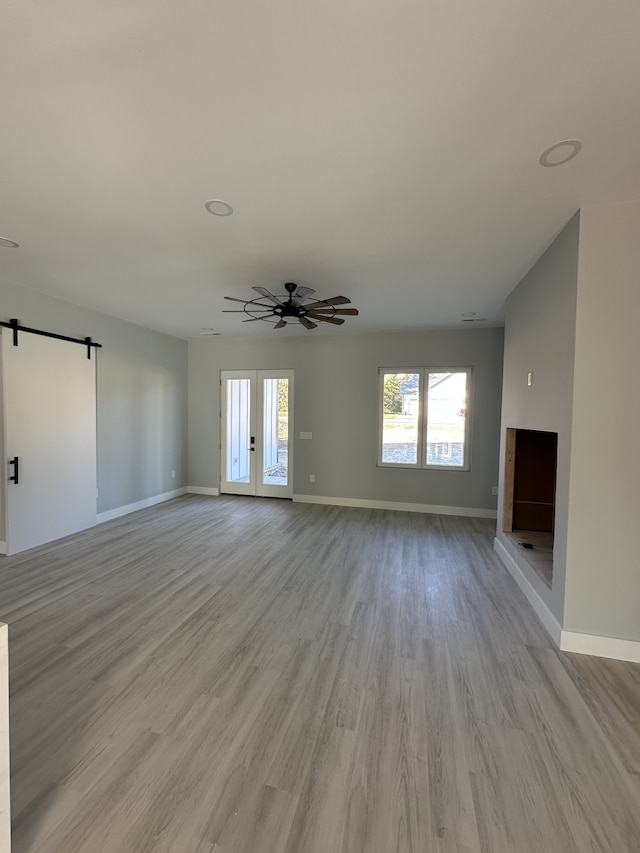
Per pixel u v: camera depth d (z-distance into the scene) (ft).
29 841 4.18
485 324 17.54
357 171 6.38
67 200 7.32
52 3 3.71
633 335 7.30
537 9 3.75
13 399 12.50
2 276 11.69
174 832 4.32
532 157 5.97
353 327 18.44
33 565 11.81
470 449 18.34
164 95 4.80
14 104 4.93
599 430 7.50
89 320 15.47
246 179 6.63
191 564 12.09
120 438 17.37
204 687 6.63
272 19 3.87
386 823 4.46
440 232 8.55
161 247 9.41
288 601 9.78
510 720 6.00
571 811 4.63
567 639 7.79
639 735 5.75
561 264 8.34
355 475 19.90
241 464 22.15
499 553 13.10
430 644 8.00
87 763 5.15
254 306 14.74
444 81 4.57
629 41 4.04
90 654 7.50
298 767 5.15
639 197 7.08
